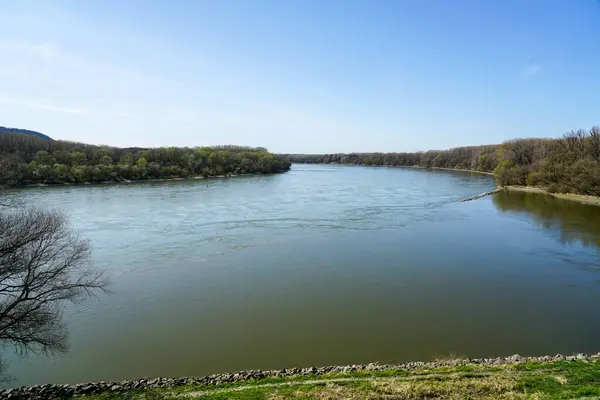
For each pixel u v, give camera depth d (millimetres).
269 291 22094
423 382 12031
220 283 23359
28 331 15102
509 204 53969
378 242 32844
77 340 16891
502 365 13414
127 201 54656
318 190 72062
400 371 13227
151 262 27297
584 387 10906
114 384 13352
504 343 16219
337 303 20375
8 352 16016
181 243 32406
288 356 15438
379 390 11508
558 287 22391
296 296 21328
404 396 11102
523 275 24484
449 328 17562
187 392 12328
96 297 21328
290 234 35719
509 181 75750
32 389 12953
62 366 14977
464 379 12203
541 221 41656
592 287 22344
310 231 36938
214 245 31844
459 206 52312
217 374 14125
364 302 20484
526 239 33750
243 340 16719
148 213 45531
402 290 22109
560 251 29844
